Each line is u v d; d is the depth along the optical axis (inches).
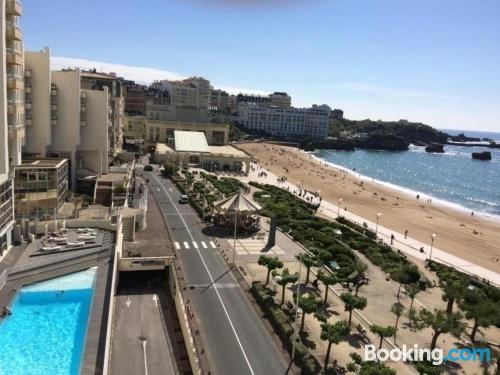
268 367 1574.8
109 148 4360.2
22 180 2461.9
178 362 1551.4
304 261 2341.3
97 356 1428.4
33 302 1780.3
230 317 1924.2
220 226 3366.1
